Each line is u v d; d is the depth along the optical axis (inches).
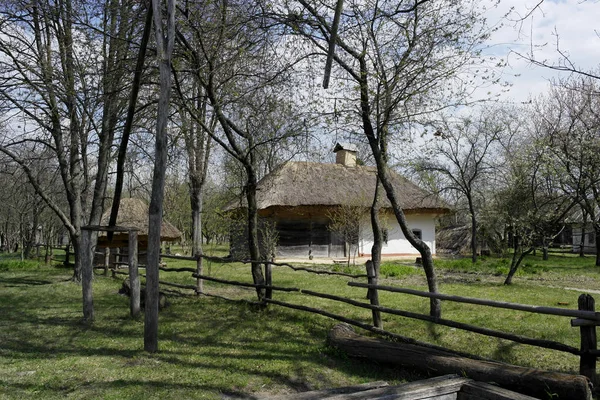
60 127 459.8
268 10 296.5
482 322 297.0
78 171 505.7
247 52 320.5
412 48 269.0
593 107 554.3
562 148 502.6
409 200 941.2
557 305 362.9
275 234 780.0
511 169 659.4
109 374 194.4
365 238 917.2
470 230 1155.9
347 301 273.3
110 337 259.9
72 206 507.5
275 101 335.3
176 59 307.9
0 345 240.7
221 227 685.9
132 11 335.0
